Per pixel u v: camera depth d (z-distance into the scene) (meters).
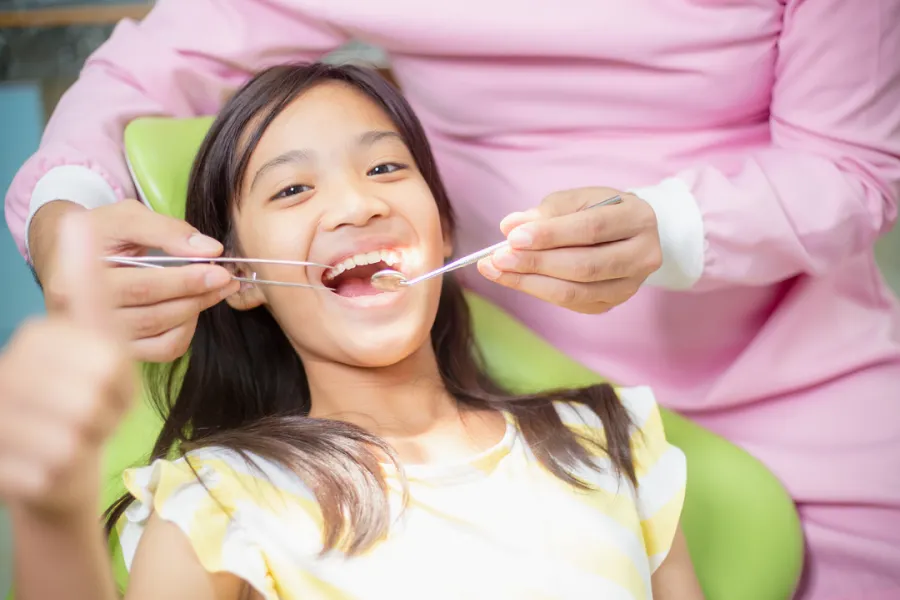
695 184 0.99
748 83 1.09
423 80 1.18
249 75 1.18
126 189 1.03
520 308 1.21
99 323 0.46
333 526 0.78
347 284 0.94
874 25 1.02
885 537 1.03
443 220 1.06
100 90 1.11
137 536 0.81
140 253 0.86
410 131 0.99
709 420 1.15
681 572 0.92
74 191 0.98
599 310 0.92
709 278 1.00
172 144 1.06
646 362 1.15
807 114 1.06
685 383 1.15
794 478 1.07
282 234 0.88
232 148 0.92
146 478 0.79
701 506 1.02
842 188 1.01
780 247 0.99
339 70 0.96
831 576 1.04
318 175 0.89
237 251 0.94
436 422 0.92
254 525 0.77
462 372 1.05
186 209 0.98
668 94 1.10
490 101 1.15
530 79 1.13
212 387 1.00
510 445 0.88
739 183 1.00
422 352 0.95
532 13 1.08
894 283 2.17
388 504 0.81
